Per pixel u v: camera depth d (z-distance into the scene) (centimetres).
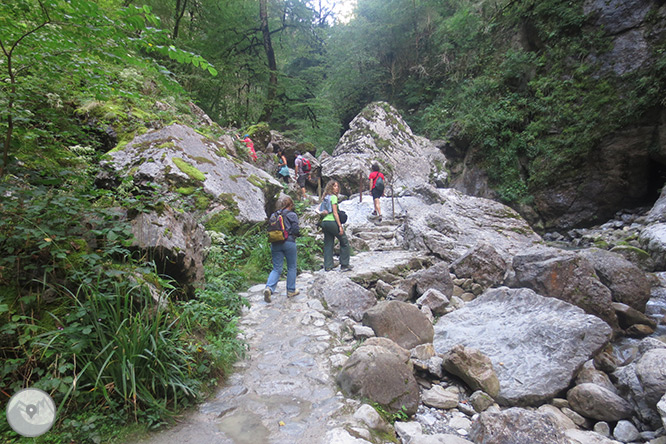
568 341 377
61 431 225
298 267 666
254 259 637
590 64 1480
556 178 1513
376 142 1586
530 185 1602
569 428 302
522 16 1817
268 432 257
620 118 1342
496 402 335
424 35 2338
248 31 2114
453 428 293
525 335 403
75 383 225
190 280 393
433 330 442
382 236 868
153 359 266
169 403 275
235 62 1972
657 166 1316
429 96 2286
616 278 561
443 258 739
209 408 281
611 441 278
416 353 392
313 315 461
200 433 252
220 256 546
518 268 576
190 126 862
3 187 266
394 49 2419
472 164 1795
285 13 2305
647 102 1274
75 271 275
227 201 679
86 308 254
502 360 380
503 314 460
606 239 1130
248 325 440
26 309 257
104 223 325
